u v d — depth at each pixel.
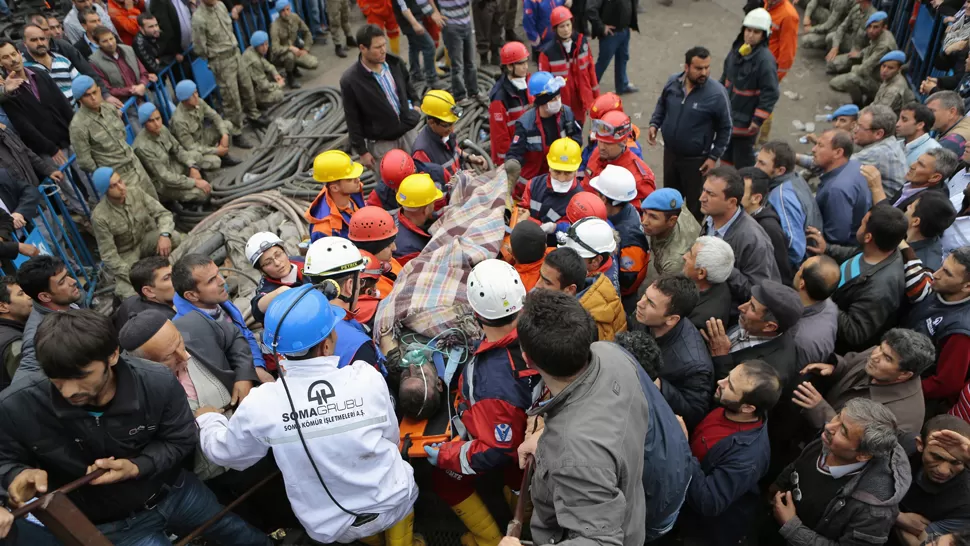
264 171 7.71
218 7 7.87
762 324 3.38
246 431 2.60
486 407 2.91
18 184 5.68
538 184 5.06
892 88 7.24
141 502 2.81
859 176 4.69
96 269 6.62
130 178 6.32
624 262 4.56
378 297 4.06
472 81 8.43
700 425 3.25
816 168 5.70
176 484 2.94
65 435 2.57
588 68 7.05
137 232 6.25
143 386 2.60
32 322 3.72
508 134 6.48
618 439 2.04
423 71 8.99
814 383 3.69
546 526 2.20
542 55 7.00
